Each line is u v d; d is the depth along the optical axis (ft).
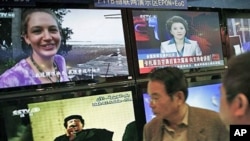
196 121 5.39
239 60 2.39
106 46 7.47
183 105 5.59
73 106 6.86
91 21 7.36
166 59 8.32
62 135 6.68
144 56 7.98
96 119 7.06
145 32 8.07
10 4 6.48
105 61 7.42
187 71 8.62
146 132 6.01
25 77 6.55
